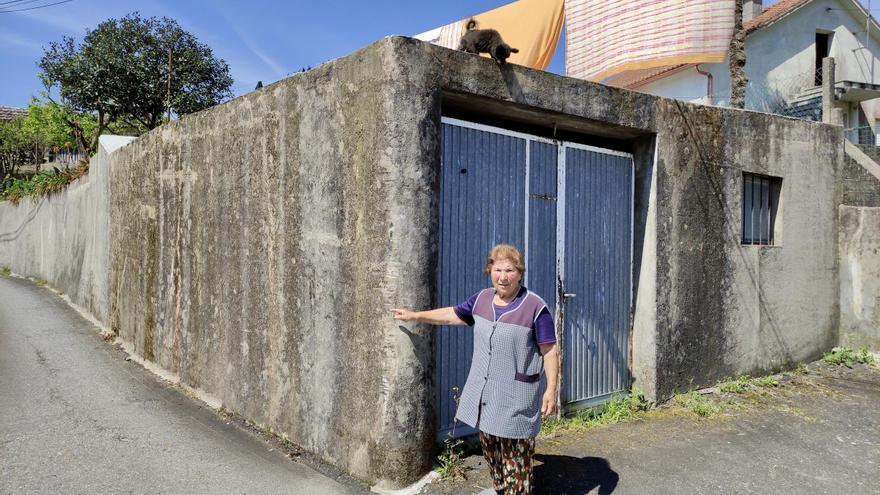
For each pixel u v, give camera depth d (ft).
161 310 23.06
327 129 14.21
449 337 14.21
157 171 23.80
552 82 15.11
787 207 22.31
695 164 19.11
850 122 56.80
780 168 21.97
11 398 19.70
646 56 21.44
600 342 17.76
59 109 75.05
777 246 21.99
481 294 10.99
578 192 17.22
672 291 18.45
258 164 16.93
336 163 13.93
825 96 32.78
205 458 14.76
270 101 16.40
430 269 12.75
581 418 16.88
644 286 18.24
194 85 59.11
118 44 55.98
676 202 18.57
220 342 18.78
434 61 12.86
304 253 15.03
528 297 10.48
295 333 15.34
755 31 51.72
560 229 16.72
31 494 12.82
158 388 21.13
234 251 18.06
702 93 46.80
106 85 55.36
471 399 10.63
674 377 18.52
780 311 21.99
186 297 20.99
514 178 15.67
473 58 13.55
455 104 14.40
